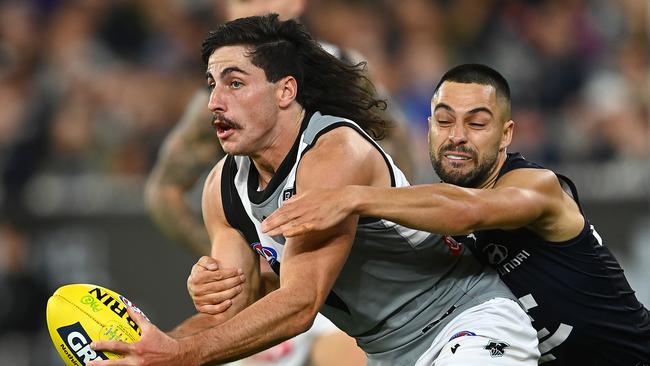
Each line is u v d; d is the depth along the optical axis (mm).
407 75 40062
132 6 41469
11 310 31500
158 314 30188
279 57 15562
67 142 35844
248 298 16656
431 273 16297
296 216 14102
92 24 41219
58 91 38281
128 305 15133
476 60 40875
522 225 15500
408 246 15969
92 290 15195
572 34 40812
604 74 39656
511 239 16453
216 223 17031
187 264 30375
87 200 31250
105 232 30938
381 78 39844
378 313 16344
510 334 16141
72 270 31203
